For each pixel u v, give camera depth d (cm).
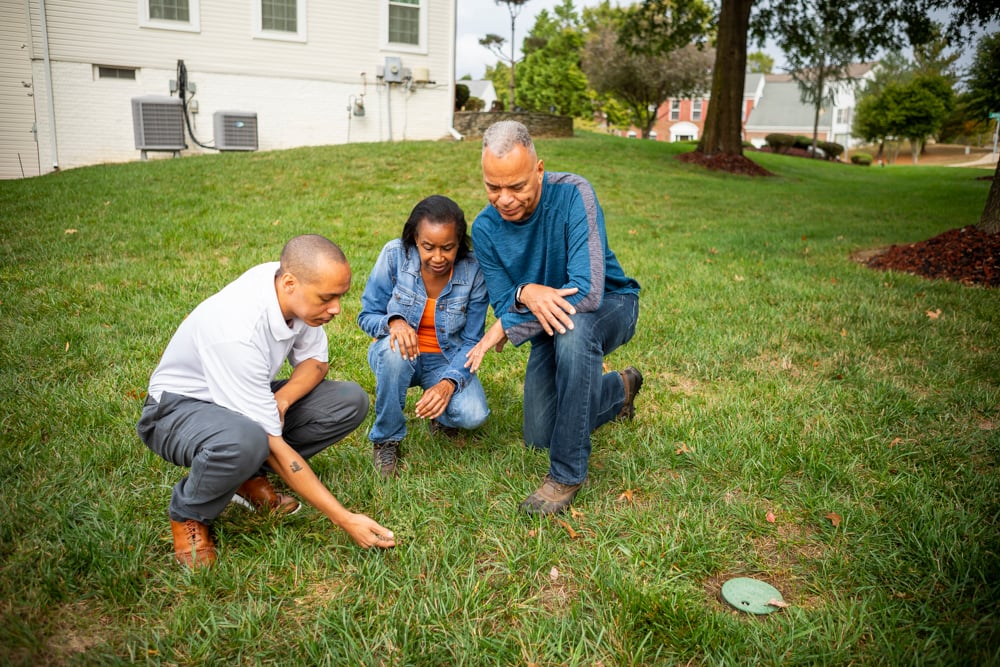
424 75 1574
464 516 242
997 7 1280
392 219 811
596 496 259
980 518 237
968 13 1334
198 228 704
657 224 908
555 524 240
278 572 213
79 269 553
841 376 371
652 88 3831
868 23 1689
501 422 321
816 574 214
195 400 215
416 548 224
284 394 230
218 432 200
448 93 1636
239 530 231
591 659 181
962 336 435
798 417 321
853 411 329
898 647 178
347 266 205
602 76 3856
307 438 248
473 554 220
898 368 380
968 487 256
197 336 206
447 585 204
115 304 466
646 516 242
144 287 510
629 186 1245
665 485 267
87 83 1315
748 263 662
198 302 478
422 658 179
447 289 277
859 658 179
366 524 209
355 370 372
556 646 183
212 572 206
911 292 544
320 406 243
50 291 488
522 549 224
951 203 1359
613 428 312
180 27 1360
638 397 351
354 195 941
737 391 356
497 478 269
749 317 477
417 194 975
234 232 694
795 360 402
